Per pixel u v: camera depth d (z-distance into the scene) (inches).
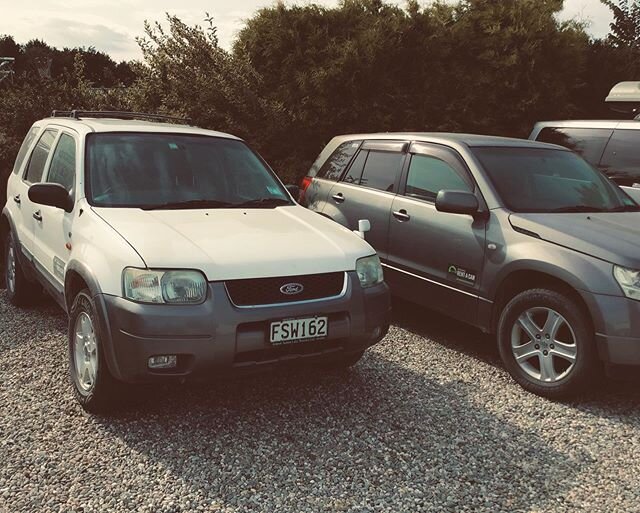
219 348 132.7
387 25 393.1
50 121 223.9
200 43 371.2
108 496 116.6
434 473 129.0
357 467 130.3
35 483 120.3
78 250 152.1
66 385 165.6
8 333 206.1
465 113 409.7
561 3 430.3
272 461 131.4
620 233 172.6
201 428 144.8
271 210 175.6
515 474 129.9
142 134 185.9
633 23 535.8
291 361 142.1
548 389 167.9
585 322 160.9
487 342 216.1
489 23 410.6
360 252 155.0
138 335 130.1
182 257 135.0
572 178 211.0
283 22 395.2
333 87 384.5
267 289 138.7
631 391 175.9
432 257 206.1
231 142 199.9
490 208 191.0
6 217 235.6
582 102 491.5
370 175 243.3
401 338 216.5
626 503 120.6
